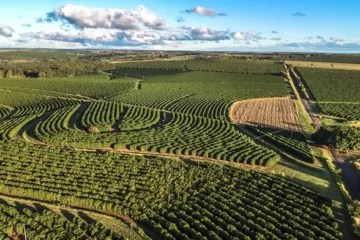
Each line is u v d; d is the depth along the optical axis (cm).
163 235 5584
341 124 13462
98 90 19850
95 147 9844
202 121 12694
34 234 5388
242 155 9056
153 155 9344
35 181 7194
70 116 13575
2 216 5744
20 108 16062
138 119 12938
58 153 8644
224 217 6000
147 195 6769
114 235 5491
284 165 8919
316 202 6619
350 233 5819
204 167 8325
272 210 6294
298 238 5469
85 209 6412
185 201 6638
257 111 15238
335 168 8769
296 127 12769
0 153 8525
